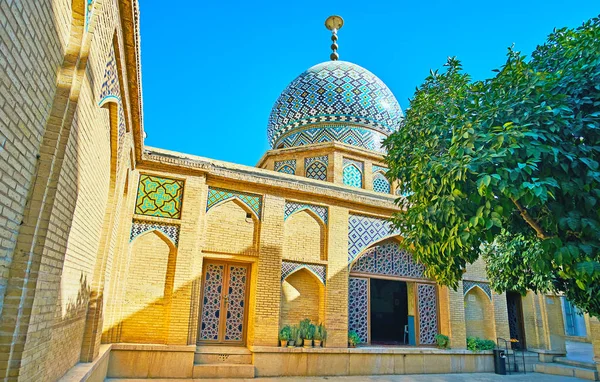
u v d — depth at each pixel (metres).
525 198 2.50
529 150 2.58
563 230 2.81
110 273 5.41
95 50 2.41
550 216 2.76
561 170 2.71
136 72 3.88
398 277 7.92
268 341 6.34
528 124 2.70
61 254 2.48
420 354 7.45
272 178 7.27
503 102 3.09
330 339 6.79
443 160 3.09
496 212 2.74
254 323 6.32
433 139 3.62
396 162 4.23
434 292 8.25
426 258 3.86
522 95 3.04
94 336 4.25
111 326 5.62
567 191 2.59
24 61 1.70
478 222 2.78
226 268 6.65
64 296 2.86
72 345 3.59
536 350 9.27
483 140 2.87
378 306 10.87
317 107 10.33
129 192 5.93
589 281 2.62
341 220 7.44
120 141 4.21
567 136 2.90
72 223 2.75
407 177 4.14
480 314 8.73
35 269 2.01
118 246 5.79
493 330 8.55
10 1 1.49
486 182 2.50
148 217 6.04
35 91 1.87
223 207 6.65
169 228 6.15
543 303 9.55
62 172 2.16
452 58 4.09
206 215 6.46
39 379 2.44
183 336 5.84
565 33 3.63
